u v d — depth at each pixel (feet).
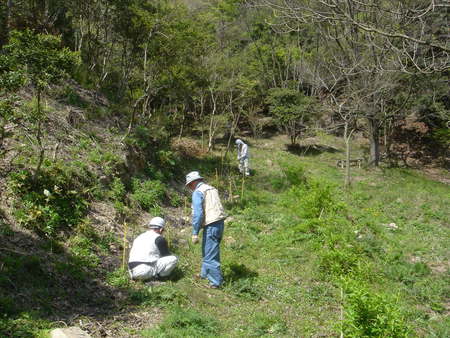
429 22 36.60
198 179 21.47
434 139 84.64
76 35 51.78
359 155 73.61
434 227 36.09
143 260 20.26
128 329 15.94
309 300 20.08
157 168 39.81
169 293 18.78
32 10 45.09
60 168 25.82
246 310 18.63
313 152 75.25
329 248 26.02
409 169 70.79
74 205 24.53
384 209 41.63
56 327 14.96
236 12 94.43
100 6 46.83
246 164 51.13
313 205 34.14
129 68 50.44
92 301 17.80
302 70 81.10
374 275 23.65
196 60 57.62
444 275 24.79
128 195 31.35
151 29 44.29
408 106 69.72
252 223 32.73
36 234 20.98
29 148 26.32
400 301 20.93
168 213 33.06
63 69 22.97
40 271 18.24
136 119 45.32
